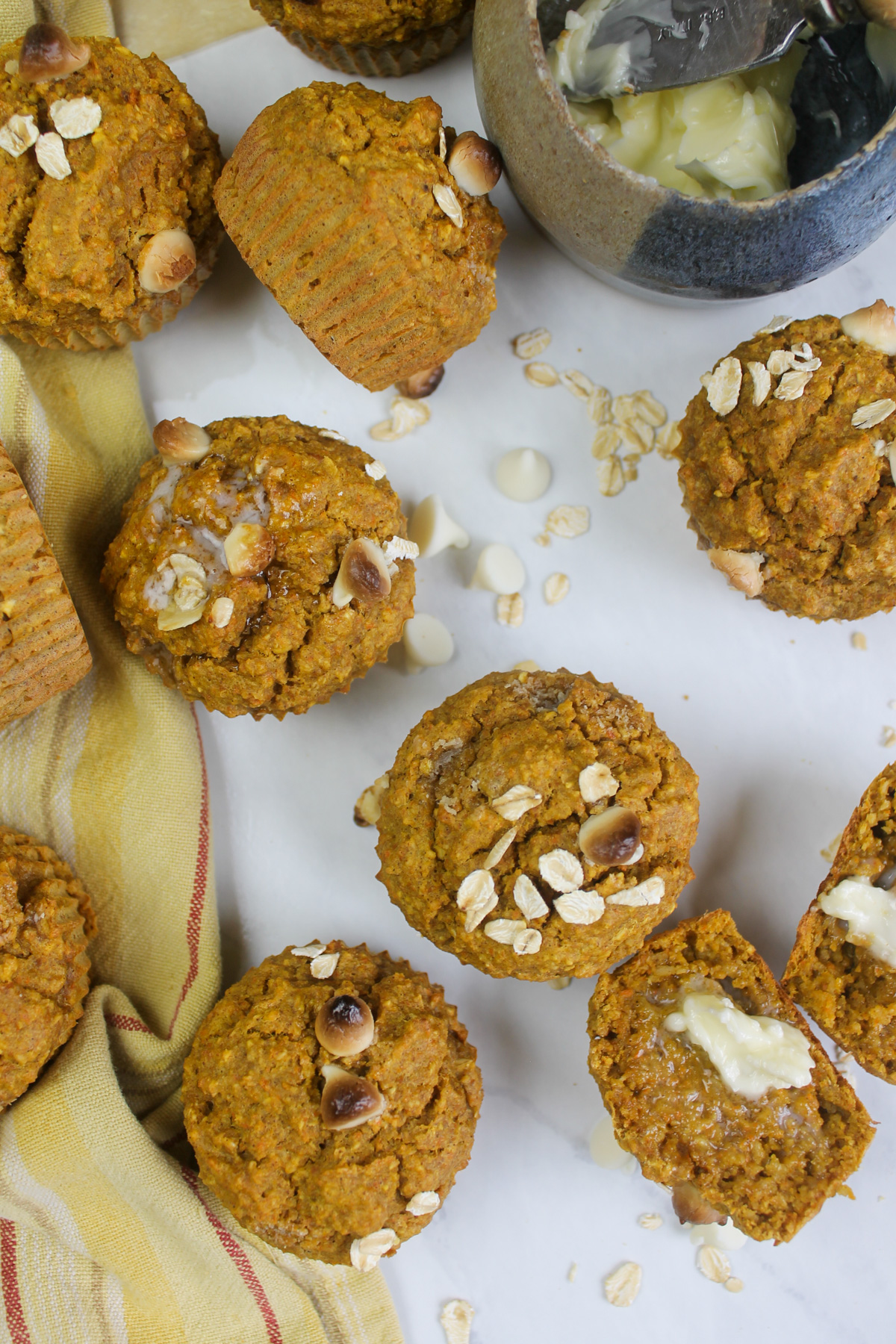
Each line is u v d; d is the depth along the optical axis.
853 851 0.46
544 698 0.46
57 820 0.48
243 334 0.50
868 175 0.42
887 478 0.45
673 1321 0.49
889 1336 0.49
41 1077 0.46
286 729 0.50
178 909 0.48
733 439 0.46
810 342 0.46
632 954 0.46
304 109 0.44
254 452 0.45
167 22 0.49
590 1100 0.49
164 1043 0.48
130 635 0.46
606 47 0.44
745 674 0.50
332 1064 0.44
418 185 0.44
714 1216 0.45
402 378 0.48
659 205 0.43
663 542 0.50
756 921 0.49
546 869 0.44
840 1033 0.46
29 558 0.43
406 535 0.49
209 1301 0.47
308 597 0.45
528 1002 0.49
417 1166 0.44
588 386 0.50
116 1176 0.46
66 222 0.44
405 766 0.45
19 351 0.48
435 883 0.45
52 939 0.45
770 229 0.43
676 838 0.45
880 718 0.49
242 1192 0.44
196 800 0.48
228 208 0.45
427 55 0.48
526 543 0.50
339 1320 0.48
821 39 0.45
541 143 0.43
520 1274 0.49
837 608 0.47
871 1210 0.49
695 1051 0.45
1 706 0.45
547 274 0.50
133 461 0.49
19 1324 0.47
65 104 0.44
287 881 0.49
